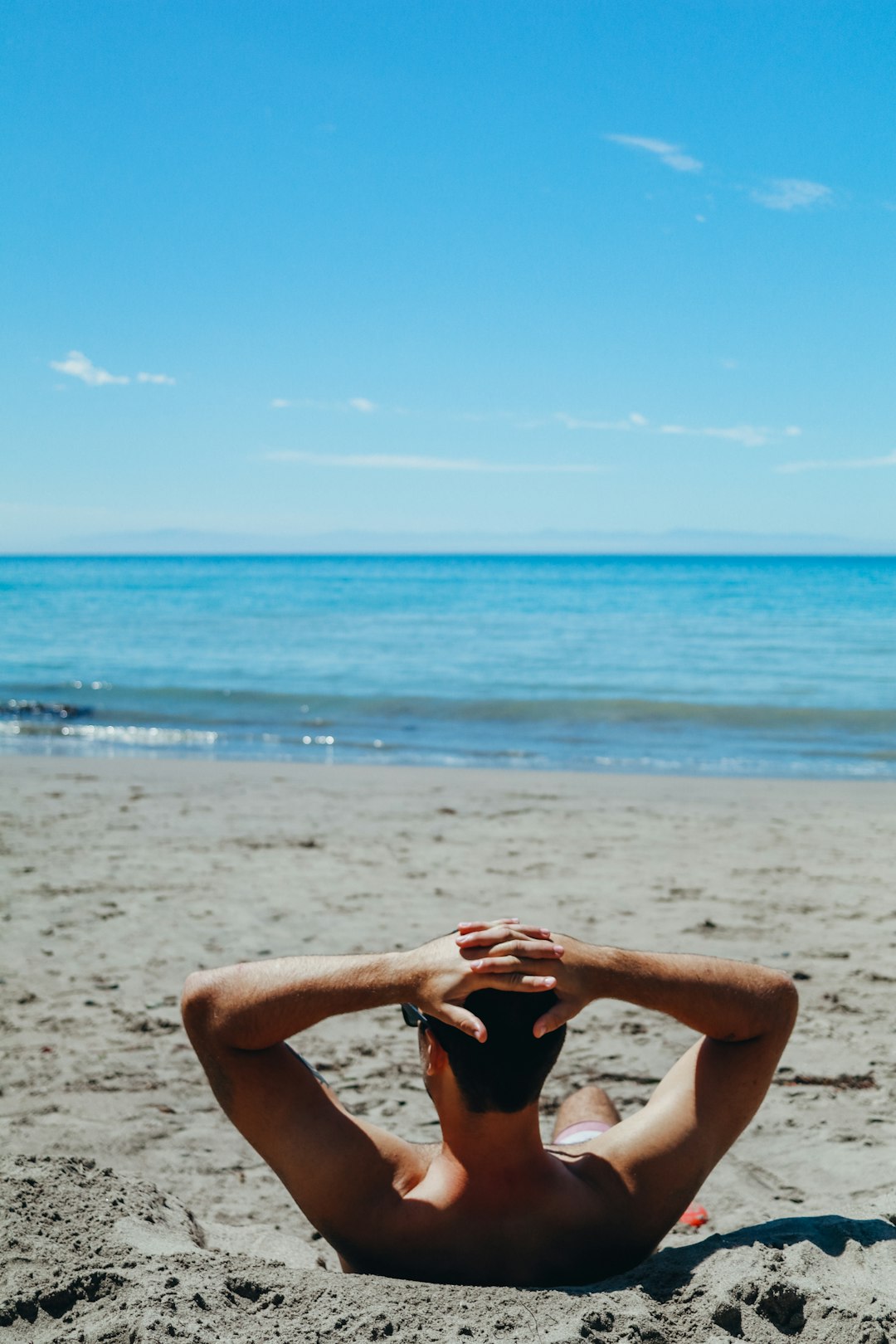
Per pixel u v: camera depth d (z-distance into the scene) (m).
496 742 15.07
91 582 96.62
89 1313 1.80
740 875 7.45
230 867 7.54
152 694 19.62
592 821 9.38
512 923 1.79
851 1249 2.08
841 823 9.37
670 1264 2.04
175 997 4.96
